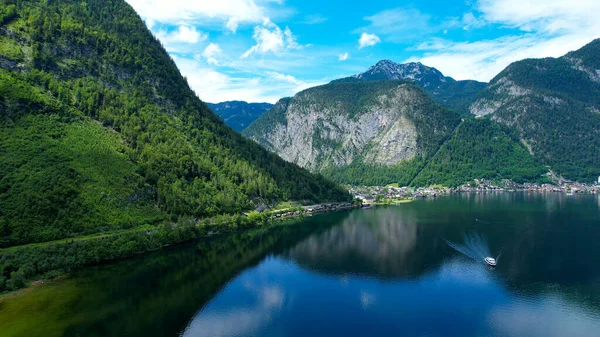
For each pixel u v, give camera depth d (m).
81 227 181.75
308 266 176.88
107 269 167.12
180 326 120.94
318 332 118.44
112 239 180.38
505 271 166.75
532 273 163.88
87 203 192.12
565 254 188.25
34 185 181.75
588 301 137.12
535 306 134.50
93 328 118.06
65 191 187.62
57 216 178.50
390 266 175.75
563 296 141.38
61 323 120.12
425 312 131.12
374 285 153.75
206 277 162.12
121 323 121.31
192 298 141.00
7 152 190.50
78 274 160.00
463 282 155.38
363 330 119.75
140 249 187.62
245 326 121.56
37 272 152.62
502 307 133.75
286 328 120.69
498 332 118.12
